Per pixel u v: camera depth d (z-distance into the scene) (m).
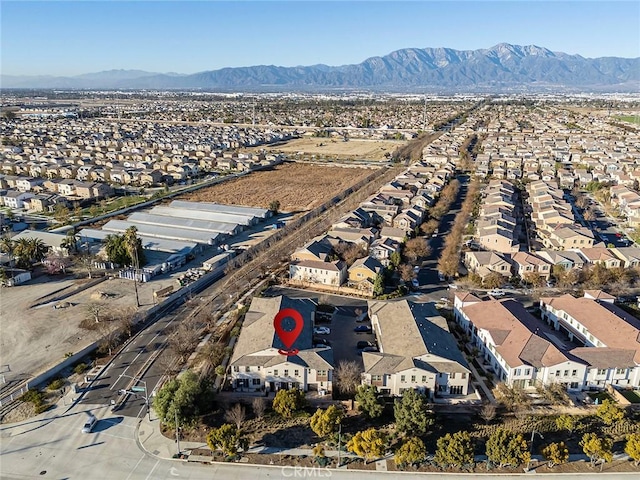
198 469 53.91
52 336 81.19
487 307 82.75
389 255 113.75
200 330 84.00
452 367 66.38
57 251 116.19
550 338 75.56
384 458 56.09
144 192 184.00
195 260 118.12
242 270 110.56
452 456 53.16
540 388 67.19
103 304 92.88
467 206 162.12
